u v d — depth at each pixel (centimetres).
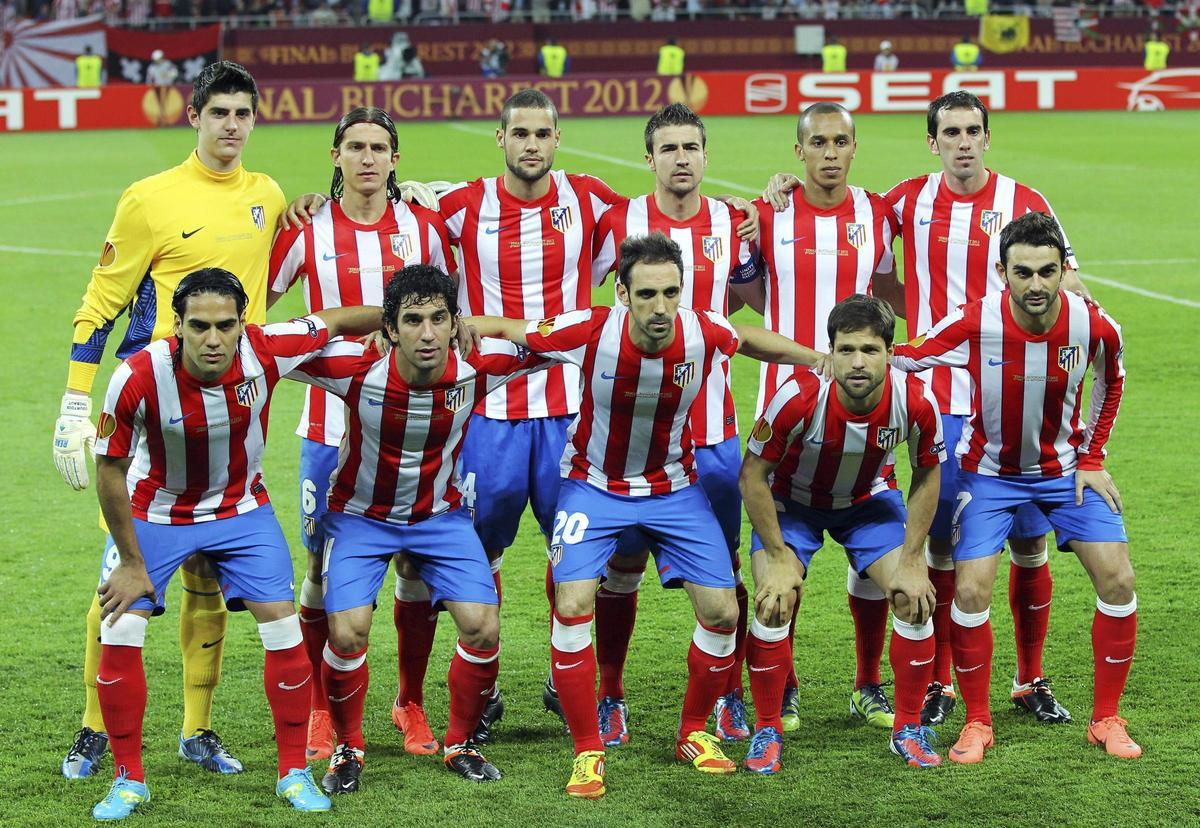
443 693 714
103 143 3403
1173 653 734
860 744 644
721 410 677
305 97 3806
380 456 595
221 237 651
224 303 550
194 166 655
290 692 586
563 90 3903
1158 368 1356
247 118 652
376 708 698
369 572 607
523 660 754
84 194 2566
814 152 714
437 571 611
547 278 697
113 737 579
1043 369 620
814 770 615
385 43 4216
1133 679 703
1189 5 4356
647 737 657
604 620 664
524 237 692
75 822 569
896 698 630
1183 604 803
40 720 669
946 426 720
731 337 607
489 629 601
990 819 563
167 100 3784
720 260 700
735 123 3700
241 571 588
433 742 646
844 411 601
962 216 737
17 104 3719
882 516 639
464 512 630
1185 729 644
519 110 666
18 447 1150
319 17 4291
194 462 579
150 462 584
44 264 1933
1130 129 3459
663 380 597
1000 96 3956
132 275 649
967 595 629
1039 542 669
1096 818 561
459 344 584
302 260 675
